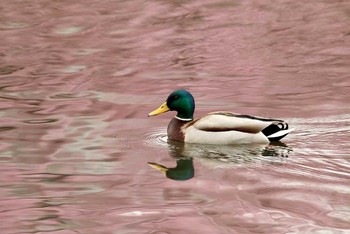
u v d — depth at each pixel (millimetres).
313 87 18016
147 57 20844
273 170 12969
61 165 13383
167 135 14789
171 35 22750
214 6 25219
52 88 18250
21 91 18016
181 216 11258
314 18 23766
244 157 13641
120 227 10898
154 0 25938
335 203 11633
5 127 15375
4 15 24906
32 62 20547
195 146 14289
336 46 21406
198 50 21406
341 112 16016
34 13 25016
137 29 23375
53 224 11016
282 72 19359
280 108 16438
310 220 11086
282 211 11391
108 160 13602
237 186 12375
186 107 14656
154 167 13289
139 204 11719
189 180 12680
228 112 14906
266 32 22781
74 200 11891
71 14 24875
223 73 19359
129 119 15883
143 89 18125
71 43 22250
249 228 10852
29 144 14406
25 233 10711
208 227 10867
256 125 14203
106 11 25062
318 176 12633
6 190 12305
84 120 15805
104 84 18531
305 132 14750
